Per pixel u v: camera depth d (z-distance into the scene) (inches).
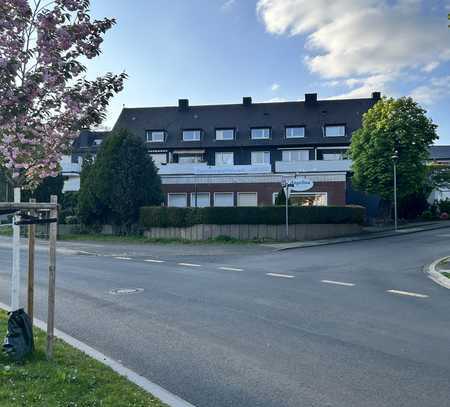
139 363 239.0
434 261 674.2
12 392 175.9
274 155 1900.8
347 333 292.0
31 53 217.9
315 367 231.6
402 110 1363.2
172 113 2111.2
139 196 1123.9
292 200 1325.0
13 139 217.9
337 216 1073.5
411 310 355.9
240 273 561.6
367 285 472.4
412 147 1357.0
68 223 1258.0
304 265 639.1
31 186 257.6
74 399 173.3
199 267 622.2
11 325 220.2
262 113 2044.8
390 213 1461.6
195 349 261.9
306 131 1932.8
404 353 251.9
